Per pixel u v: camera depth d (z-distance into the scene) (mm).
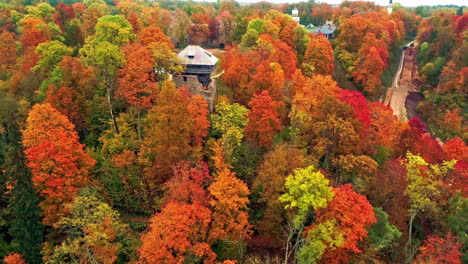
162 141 48875
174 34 113438
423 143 63094
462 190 51312
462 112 103688
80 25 93062
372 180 51219
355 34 126500
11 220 44562
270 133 56594
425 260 42906
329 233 37469
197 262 41938
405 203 50719
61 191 42500
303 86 73250
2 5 118312
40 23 82312
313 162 51406
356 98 65438
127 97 51719
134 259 41406
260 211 50906
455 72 112188
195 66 65562
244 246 46156
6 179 44281
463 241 43062
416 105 115375
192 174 45406
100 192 48188
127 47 64125
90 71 58188
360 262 41656
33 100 60969
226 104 60844
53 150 42219
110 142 53969
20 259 40469
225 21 118000
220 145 52906
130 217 50250
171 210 39531
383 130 65375
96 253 38688
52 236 42094
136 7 138750
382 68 114062
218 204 42938
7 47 84500
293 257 47000
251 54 73500
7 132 50750
